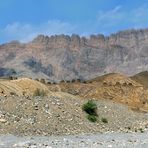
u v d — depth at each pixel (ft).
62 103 176.55
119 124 194.59
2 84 245.04
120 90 490.90
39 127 147.74
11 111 152.76
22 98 166.09
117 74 604.49
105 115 197.06
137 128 195.83
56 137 138.21
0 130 137.59
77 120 167.94
